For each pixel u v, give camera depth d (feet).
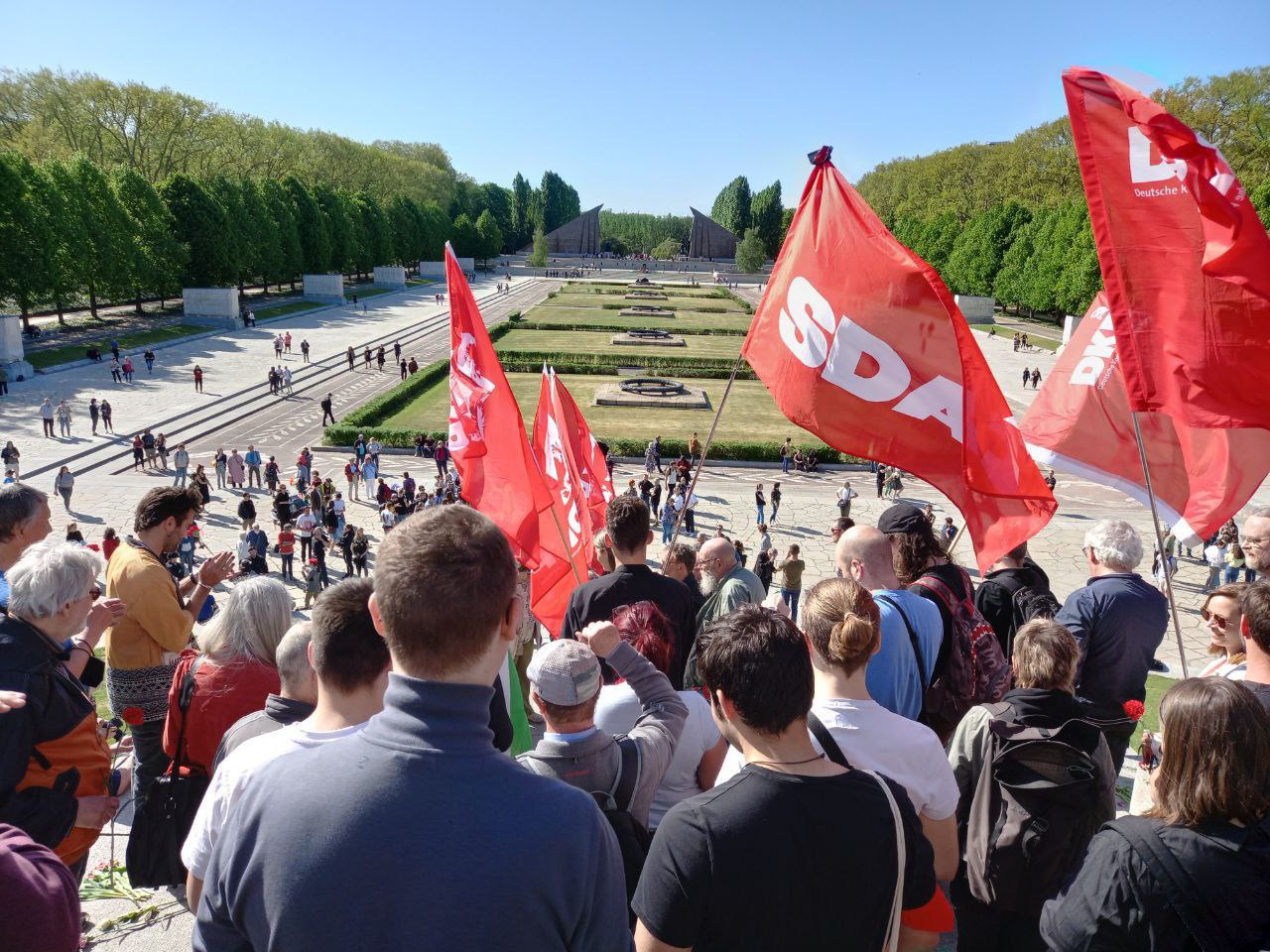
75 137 258.37
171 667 18.61
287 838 6.07
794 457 131.64
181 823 14.34
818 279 21.63
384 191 435.53
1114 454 24.25
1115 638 17.22
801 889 8.16
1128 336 17.61
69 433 132.98
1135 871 8.80
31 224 185.88
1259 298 16.63
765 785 8.48
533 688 11.25
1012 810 12.63
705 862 8.20
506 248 639.35
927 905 9.19
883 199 463.83
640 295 416.05
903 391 20.77
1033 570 21.02
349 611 9.65
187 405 157.17
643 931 8.46
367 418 143.84
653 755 11.73
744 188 615.98
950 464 20.72
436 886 5.85
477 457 24.22
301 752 6.70
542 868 6.04
